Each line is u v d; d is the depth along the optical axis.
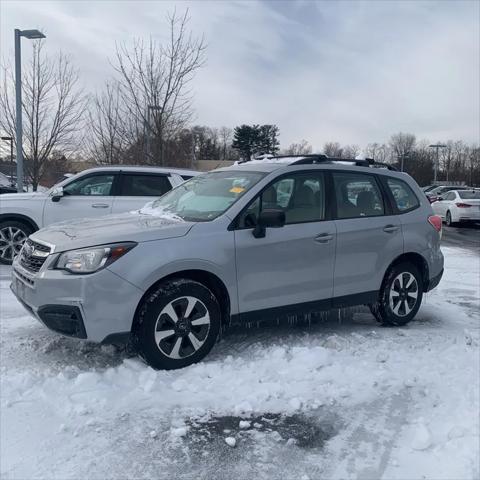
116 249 4.17
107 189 9.16
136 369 4.29
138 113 15.83
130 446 3.27
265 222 4.61
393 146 95.31
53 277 4.13
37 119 18.75
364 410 3.83
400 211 5.90
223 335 5.32
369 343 5.20
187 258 4.38
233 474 3.05
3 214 8.88
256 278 4.77
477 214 22.36
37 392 3.86
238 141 82.88
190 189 5.55
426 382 4.29
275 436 3.45
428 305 7.09
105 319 4.12
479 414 3.68
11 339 5.02
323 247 5.16
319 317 6.14
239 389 4.04
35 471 2.98
